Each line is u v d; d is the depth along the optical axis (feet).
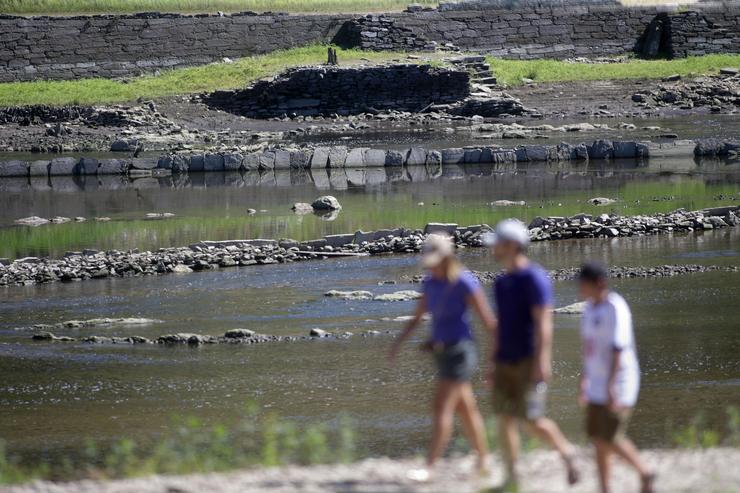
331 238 397.80
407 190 546.26
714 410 192.13
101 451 180.55
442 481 120.06
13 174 638.94
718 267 333.83
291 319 281.33
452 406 119.75
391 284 324.80
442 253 120.78
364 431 185.26
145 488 123.44
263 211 490.08
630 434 177.68
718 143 654.12
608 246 380.17
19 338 269.23
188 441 161.48
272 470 129.70
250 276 348.18
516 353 115.14
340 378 223.10
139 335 269.23
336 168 650.84
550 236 400.06
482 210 470.39
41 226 464.65
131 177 635.66
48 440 188.55
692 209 457.68
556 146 653.71
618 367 111.04
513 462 116.57
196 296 316.60
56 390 222.69
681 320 265.54
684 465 125.90
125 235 433.89
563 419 188.44
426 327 267.59
